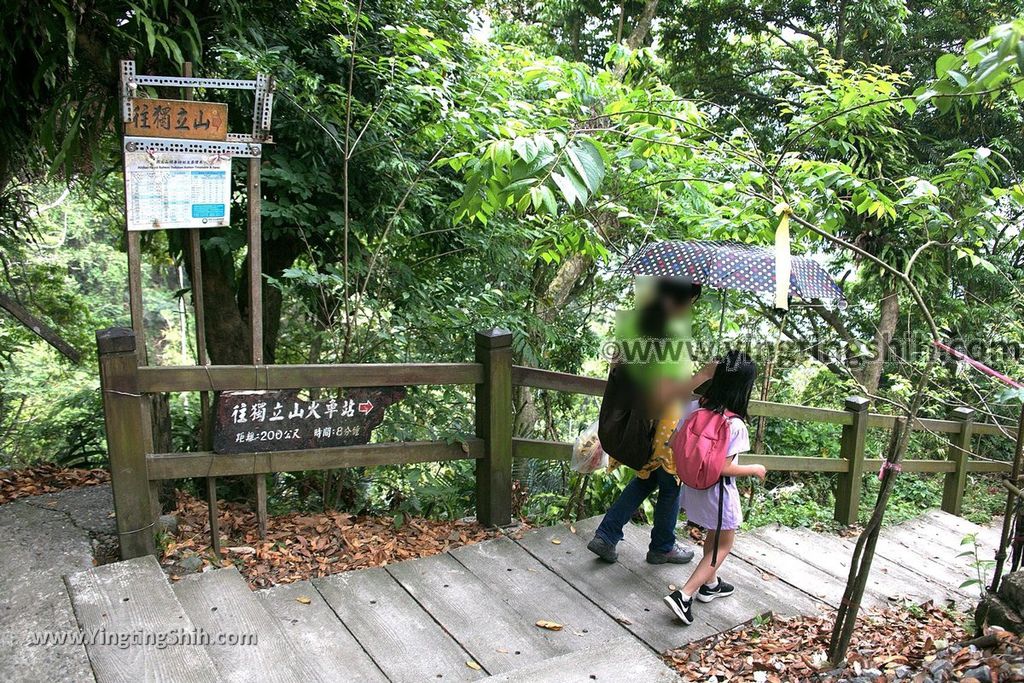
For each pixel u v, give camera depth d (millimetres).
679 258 2928
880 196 3438
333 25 4613
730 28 10789
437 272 5629
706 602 3400
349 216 4992
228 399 3312
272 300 5363
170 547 3365
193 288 3500
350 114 4676
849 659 2959
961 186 3322
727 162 4320
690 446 3047
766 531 4754
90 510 3600
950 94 2250
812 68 10258
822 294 2867
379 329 4668
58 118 4398
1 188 4879
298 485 4785
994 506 7785
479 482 4023
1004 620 3078
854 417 5410
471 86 5074
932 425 6328
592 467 3715
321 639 2820
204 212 3350
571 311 7297
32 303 7348
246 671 2504
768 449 7602
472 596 3232
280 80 4336
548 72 4742
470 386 5121
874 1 8688
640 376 3152
